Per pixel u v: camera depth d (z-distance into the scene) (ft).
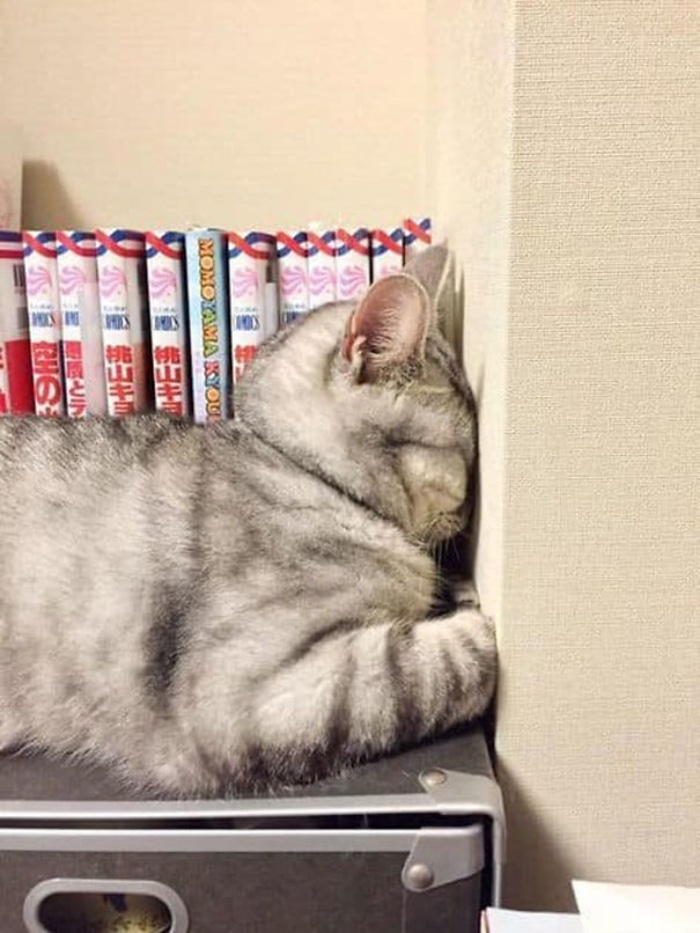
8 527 2.89
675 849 2.62
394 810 2.28
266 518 2.80
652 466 2.37
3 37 4.39
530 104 2.18
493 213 2.45
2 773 2.58
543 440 2.35
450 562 3.21
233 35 4.42
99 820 2.31
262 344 3.39
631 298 2.27
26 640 2.78
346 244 3.58
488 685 2.54
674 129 2.19
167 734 2.60
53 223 4.54
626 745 2.55
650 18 2.14
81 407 3.64
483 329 2.69
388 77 4.47
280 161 4.53
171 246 3.52
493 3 2.42
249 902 2.33
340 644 2.58
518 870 2.62
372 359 2.88
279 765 2.47
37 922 2.35
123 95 4.46
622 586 2.44
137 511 2.84
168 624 2.68
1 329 3.58
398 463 2.94
